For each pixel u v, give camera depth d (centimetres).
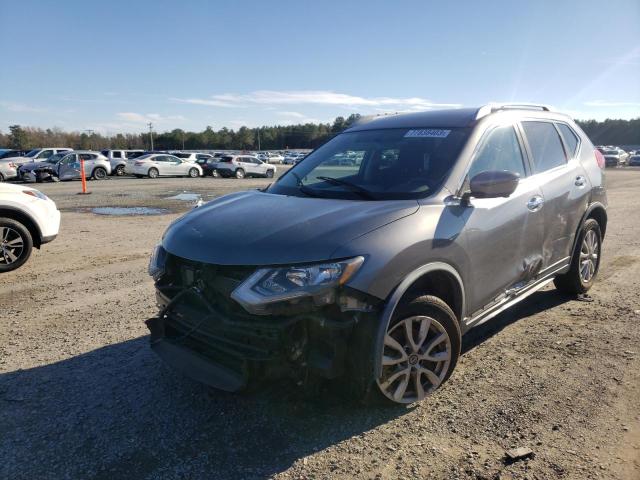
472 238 338
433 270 310
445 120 403
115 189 2217
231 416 318
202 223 336
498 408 318
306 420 311
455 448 280
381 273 282
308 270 271
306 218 308
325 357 281
